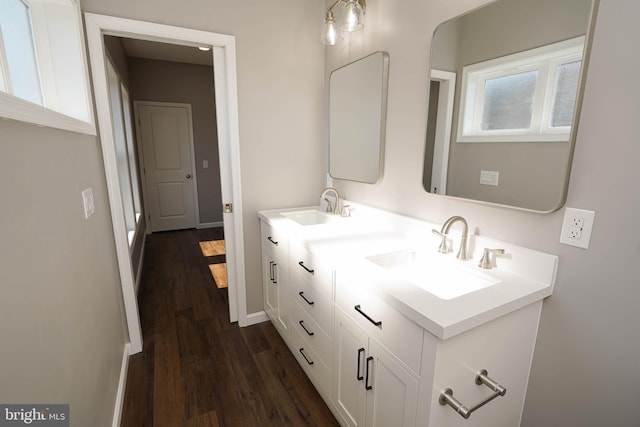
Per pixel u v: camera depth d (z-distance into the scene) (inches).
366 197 81.2
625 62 34.8
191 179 203.3
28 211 30.9
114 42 124.4
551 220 43.3
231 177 88.0
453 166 56.4
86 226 52.5
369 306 47.0
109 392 57.9
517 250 47.2
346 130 84.6
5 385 23.9
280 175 92.9
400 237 67.4
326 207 91.2
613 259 37.7
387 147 72.1
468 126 52.9
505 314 39.5
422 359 37.7
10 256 26.5
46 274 33.7
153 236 190.9
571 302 42.2
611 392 39.6
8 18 44.4
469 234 54.6
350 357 53.5
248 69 83.1
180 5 73.3
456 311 37.1
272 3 83.1
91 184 59.2
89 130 57.5
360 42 76.9
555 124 41.3
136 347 82.7
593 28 36.9
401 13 64.6
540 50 42.2
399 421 43.2
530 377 48.0
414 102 63.6
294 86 89.8
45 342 31.8
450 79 55.2
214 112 202.1
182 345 86.5
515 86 45.5
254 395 69.3
